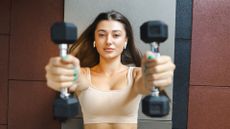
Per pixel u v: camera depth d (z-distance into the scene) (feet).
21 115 5.68
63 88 2.77
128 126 4.02
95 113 4.00
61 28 2.65
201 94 5.65
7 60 5.63
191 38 5.61
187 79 5.63
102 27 4.01
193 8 5.57
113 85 4.03
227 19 5.60
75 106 2.82
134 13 5.44
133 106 3.98
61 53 2.71
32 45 5.61
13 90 5.65
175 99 5.64
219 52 5.62
